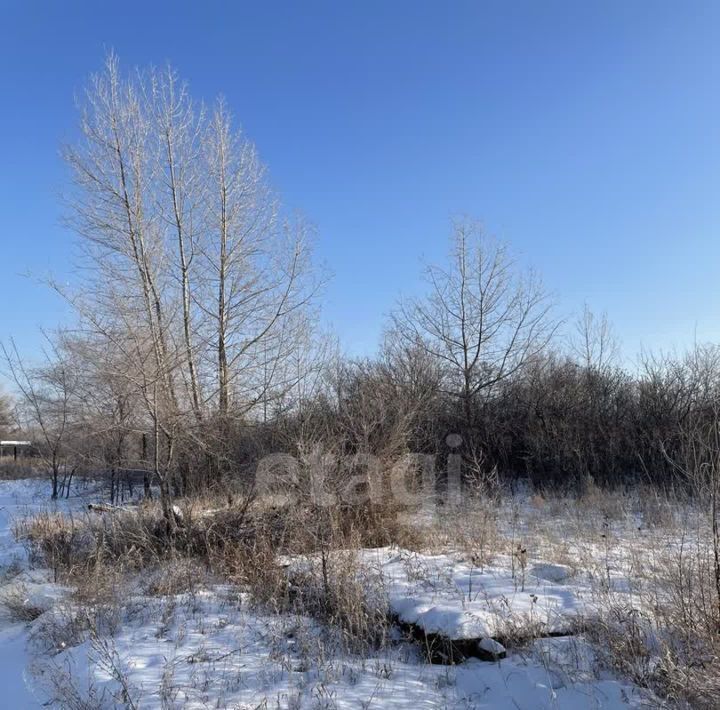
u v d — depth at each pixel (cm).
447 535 973
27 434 3241
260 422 1230
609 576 675
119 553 905
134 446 1252
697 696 424
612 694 445
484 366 2056
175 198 1625
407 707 456
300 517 841
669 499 1111
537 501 1373
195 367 1291
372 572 701
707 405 1586
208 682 501
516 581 689
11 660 612
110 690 491
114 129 1452
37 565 955
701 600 509
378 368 1734
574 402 1856
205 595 730
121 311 1087
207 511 1012
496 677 490
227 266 1642
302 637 581
